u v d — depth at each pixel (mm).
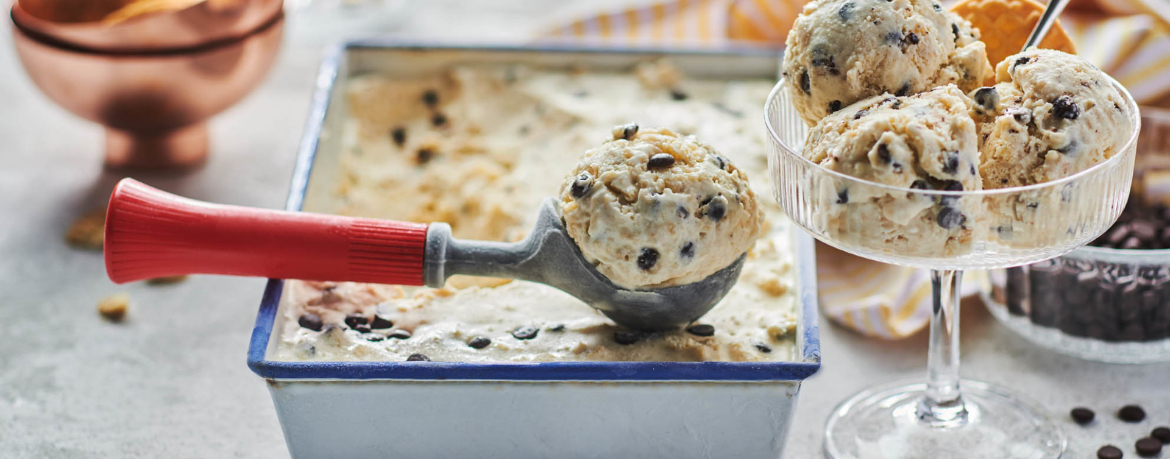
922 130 630
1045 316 767
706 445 680
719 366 653
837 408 749
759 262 741
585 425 675
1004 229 636
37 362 780
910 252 647
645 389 663
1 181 914
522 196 806
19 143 953
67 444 733
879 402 750
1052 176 644
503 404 669
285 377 660
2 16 991
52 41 853
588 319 709
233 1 861
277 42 896
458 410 671
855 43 660
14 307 816
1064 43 713
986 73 680
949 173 631
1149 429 731
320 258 685
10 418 747
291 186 751
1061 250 651
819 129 659
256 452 729
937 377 732
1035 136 648
